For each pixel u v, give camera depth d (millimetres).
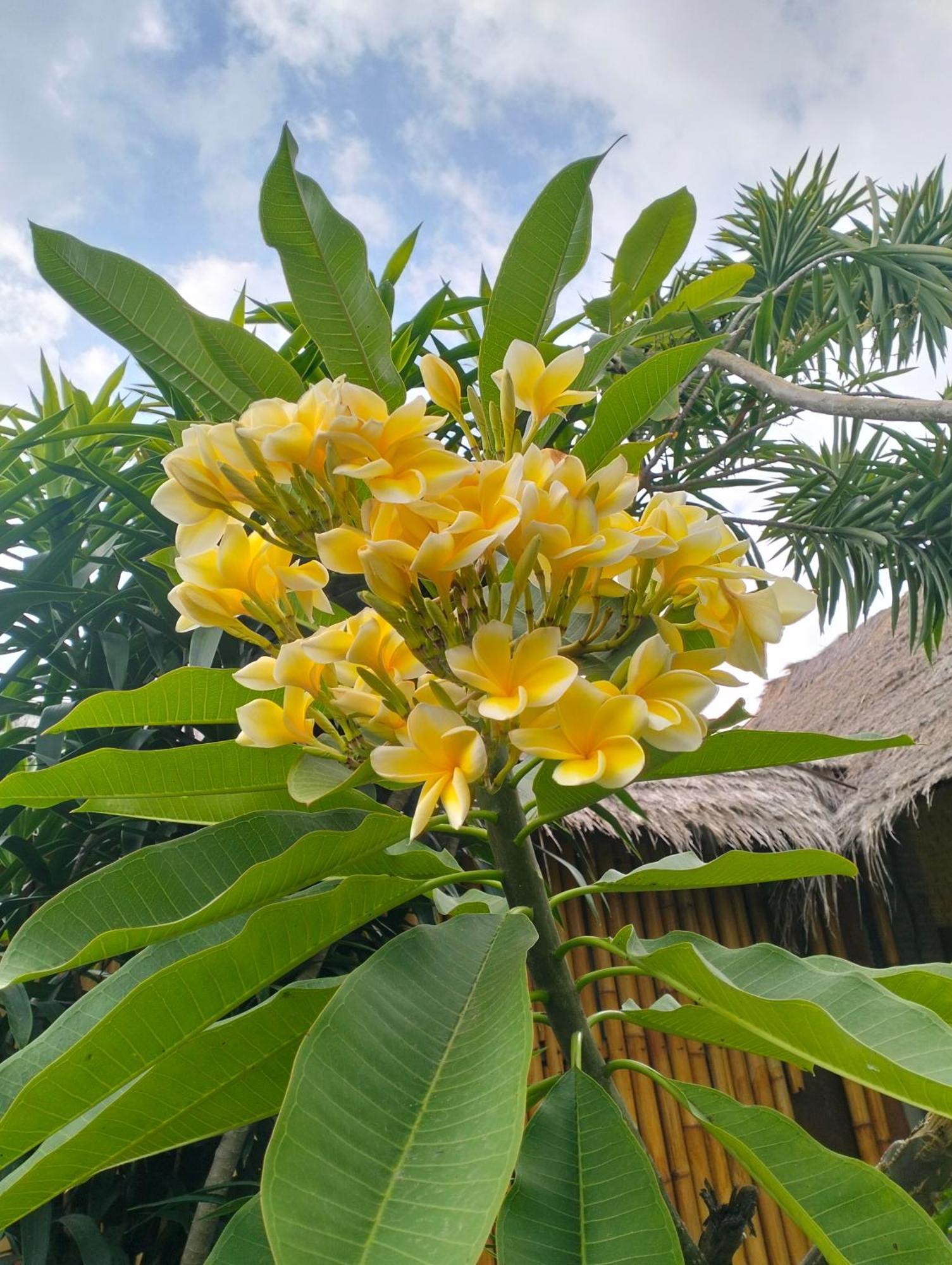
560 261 711
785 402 1523
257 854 600
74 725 636
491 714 471
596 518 517
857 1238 503
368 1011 449
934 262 2262
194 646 1054
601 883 657
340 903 541
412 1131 392
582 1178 482
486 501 510
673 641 548
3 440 1541
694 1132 2432
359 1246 339
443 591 504
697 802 2576
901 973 542
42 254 678
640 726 473
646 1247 444
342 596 1212
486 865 1084
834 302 2496
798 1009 459
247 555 579
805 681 4820
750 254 2643
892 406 1352
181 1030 497
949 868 3168
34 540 1489
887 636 4059
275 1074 557
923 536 2289
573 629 634
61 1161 492
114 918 561
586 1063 593
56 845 1228
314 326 699
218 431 554
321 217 675
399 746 502
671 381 685
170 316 709
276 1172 355
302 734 570
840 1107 2686
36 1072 534
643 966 554
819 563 2393
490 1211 332
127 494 1241
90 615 1258
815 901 2943
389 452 513
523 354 614
